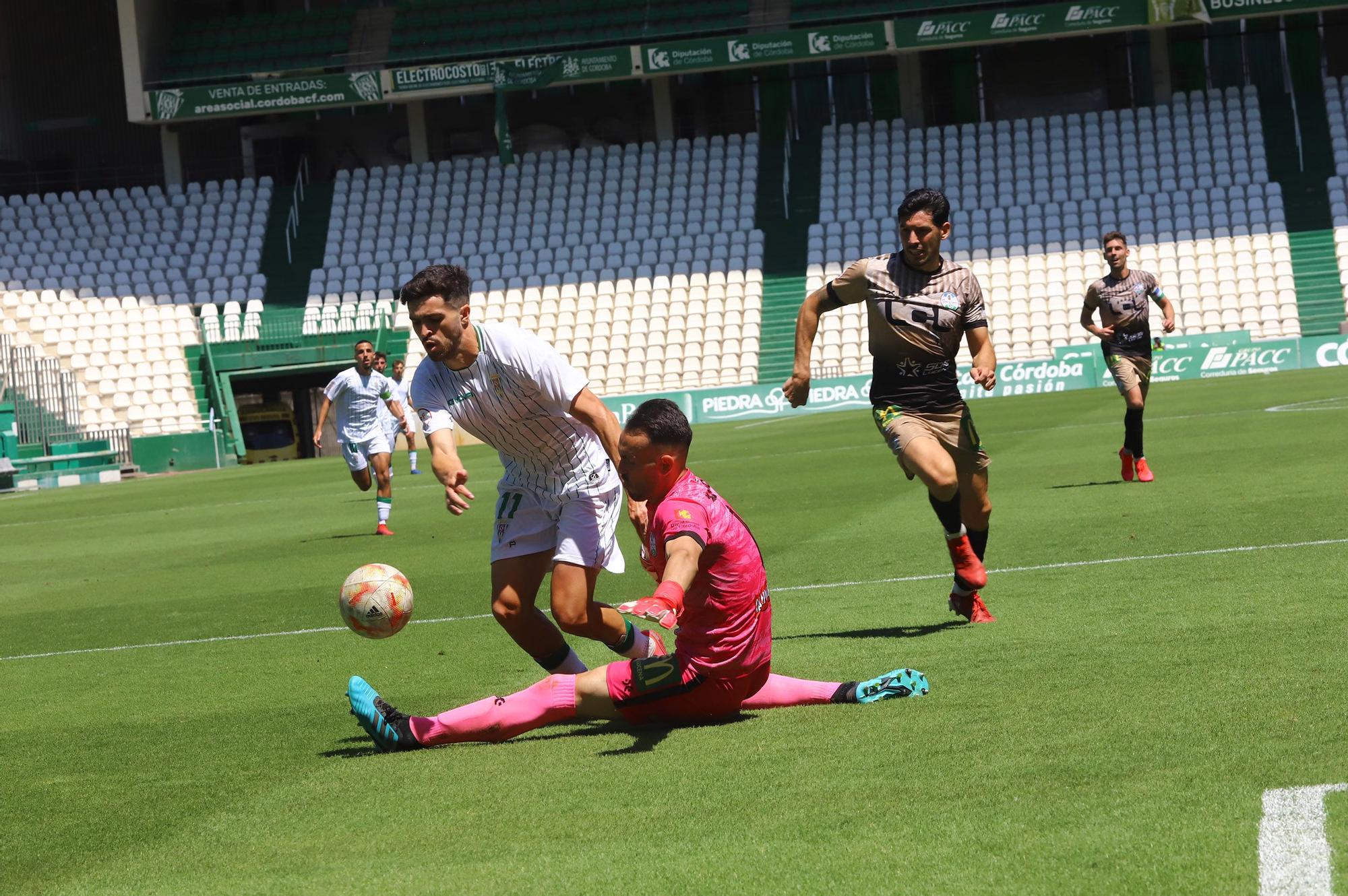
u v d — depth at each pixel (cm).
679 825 625
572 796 690
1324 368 5275
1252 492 1814
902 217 1112
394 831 657
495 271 6869
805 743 754
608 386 6444
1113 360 2073
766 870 553
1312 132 6769
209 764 843
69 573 2200
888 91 7356
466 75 6906
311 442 7375
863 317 6412
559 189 7212
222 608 1634
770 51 6700
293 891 579
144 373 6462
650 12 7412
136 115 7019
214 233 7144
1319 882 489
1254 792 594
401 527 2542
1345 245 6216
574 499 897
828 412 5794
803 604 1298
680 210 7006
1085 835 560
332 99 6956
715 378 6341
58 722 1025
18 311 6588
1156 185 6675
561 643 929
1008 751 697
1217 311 6175
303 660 1227
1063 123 7000
